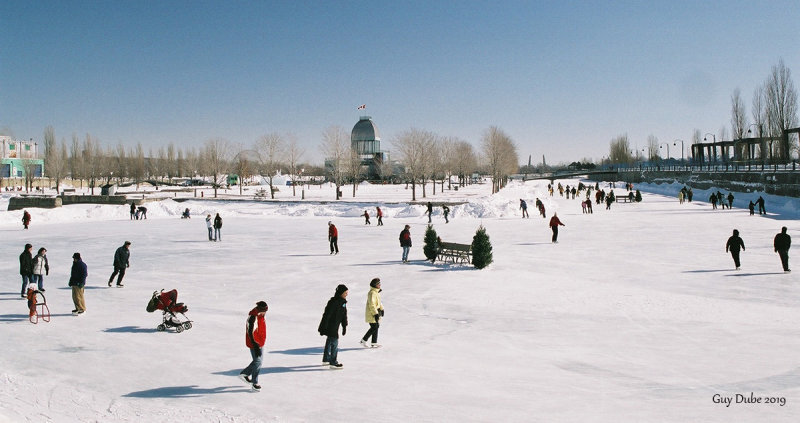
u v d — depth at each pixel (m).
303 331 12.19
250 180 130.75
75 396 8.42
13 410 7.77
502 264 20.94
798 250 23.58
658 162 122.75
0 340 11.52
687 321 12.66
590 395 8.34
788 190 48.91
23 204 58.47
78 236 33.56
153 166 135.88
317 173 153.25
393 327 12.50
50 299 15.73
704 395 8.27
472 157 125.62
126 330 12.36
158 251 26.17
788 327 12.03
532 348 10.84
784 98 66.06
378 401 8.15
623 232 31.52
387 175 125.38
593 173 135.12
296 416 7.61
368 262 22.03
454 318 13.23
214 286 17.52
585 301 14.77
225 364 9.96
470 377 9.20
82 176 97.69
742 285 16.59
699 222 36.50
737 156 79.62
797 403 7.89
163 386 8.86
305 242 29.41
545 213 46.12
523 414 7.62
